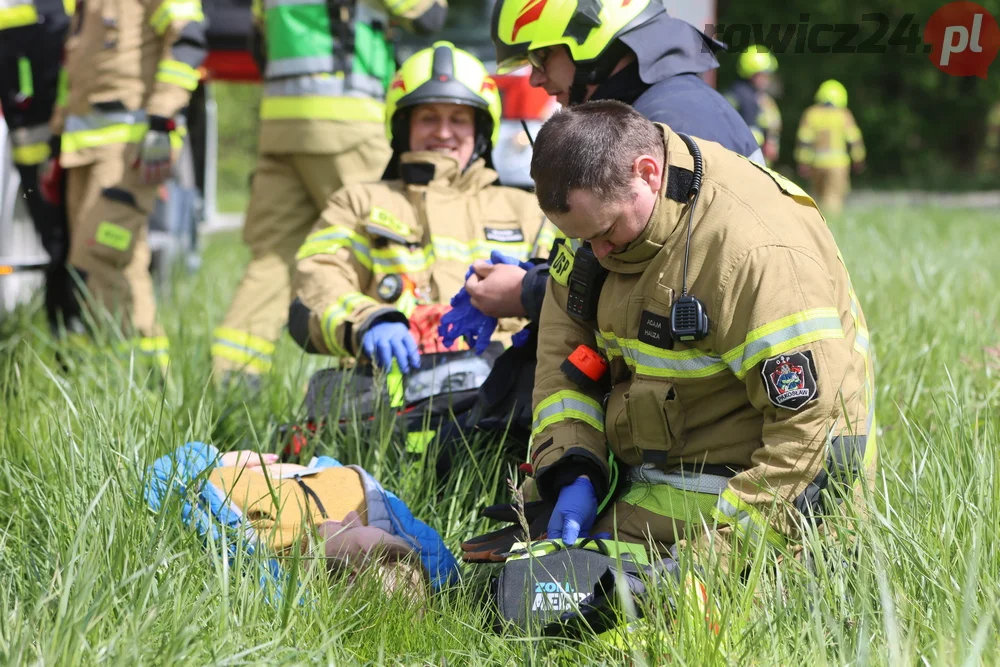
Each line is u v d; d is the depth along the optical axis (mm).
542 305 7445
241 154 71562
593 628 5980
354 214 9461
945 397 8297
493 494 8141
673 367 6477
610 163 6066
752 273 6098
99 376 10555
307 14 11711
